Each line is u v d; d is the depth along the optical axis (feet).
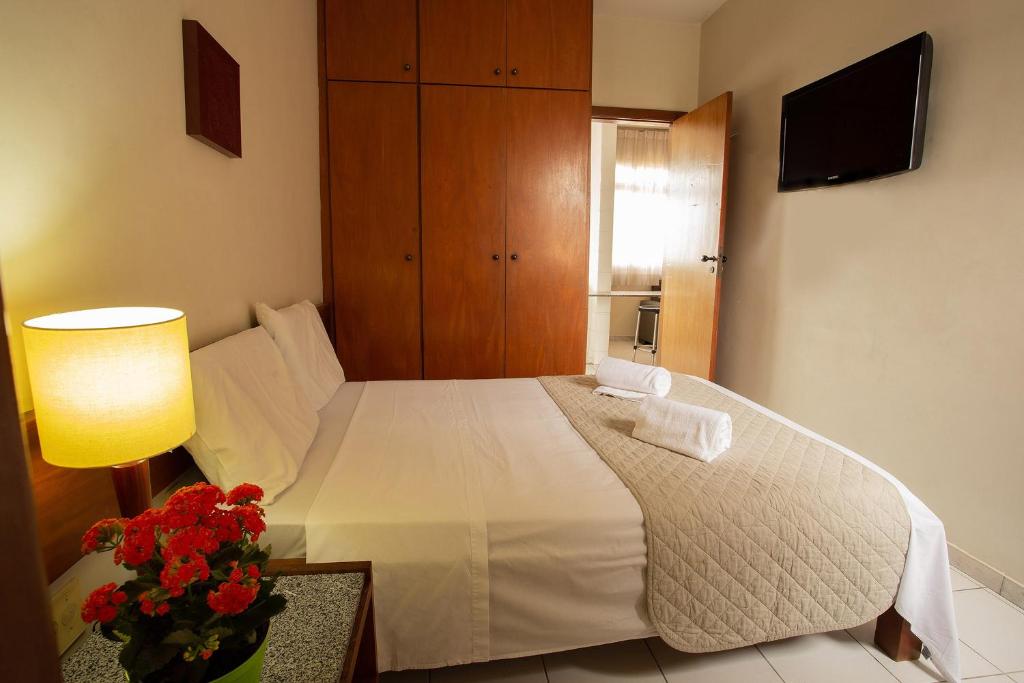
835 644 5.34
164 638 2.19
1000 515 6.21
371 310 10.64
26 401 2.99
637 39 12.71
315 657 2.94
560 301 11.14
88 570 3.25
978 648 5.36
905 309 7.48
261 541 4.09
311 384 6.59
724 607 4.32
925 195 7.13
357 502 4.33
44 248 3.20
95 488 3.33
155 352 2.96
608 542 4.22
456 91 10.32
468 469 4.95
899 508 4.66
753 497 4.48
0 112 2.87
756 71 10.88
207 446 4.17
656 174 22.76
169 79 4.62
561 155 10.71
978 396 6.46
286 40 8.16
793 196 9.82
